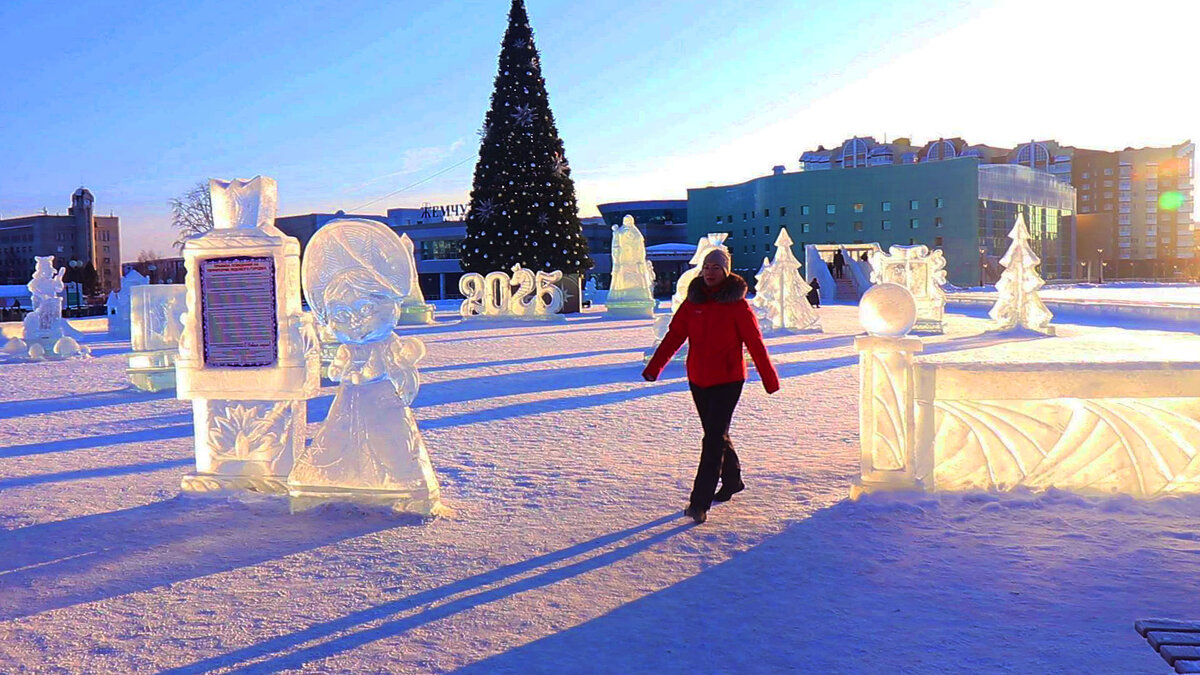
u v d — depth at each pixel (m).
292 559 4.97
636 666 3.43
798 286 25.22
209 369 6.61
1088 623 3.74
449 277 107.88
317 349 8.09
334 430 6.03
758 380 13.42
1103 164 168.75
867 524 5.36
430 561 4.86
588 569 4.64
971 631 3.69
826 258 69.19
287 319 6.51
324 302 6.09
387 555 5.00
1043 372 5.80
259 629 3.91
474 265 39.94
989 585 4.25
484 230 39.62
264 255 6.52
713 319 5.73
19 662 3.61
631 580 4.45
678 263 103.50
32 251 147.62
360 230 6.11
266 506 6.24
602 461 7.49
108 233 162.12
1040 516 5.44
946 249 102.00
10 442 9.16
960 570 4.48
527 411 10.59
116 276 163.62
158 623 4.02
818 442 8.15
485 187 39.56
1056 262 120.50
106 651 3.71
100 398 13.05
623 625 3.86
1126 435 5.84
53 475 7.41
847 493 6.12
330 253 6.11
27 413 11.46
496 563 4.79
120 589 4.50
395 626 3.91
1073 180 171.75
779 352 18.72
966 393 5.89
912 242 104.12
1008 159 145.62
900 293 5.85
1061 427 5.95
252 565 4.88
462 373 15.37
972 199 99.94
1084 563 4.54
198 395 6.63
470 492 6.48
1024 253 23.75
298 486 6.04
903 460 5.93
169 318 14.27
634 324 31.98
